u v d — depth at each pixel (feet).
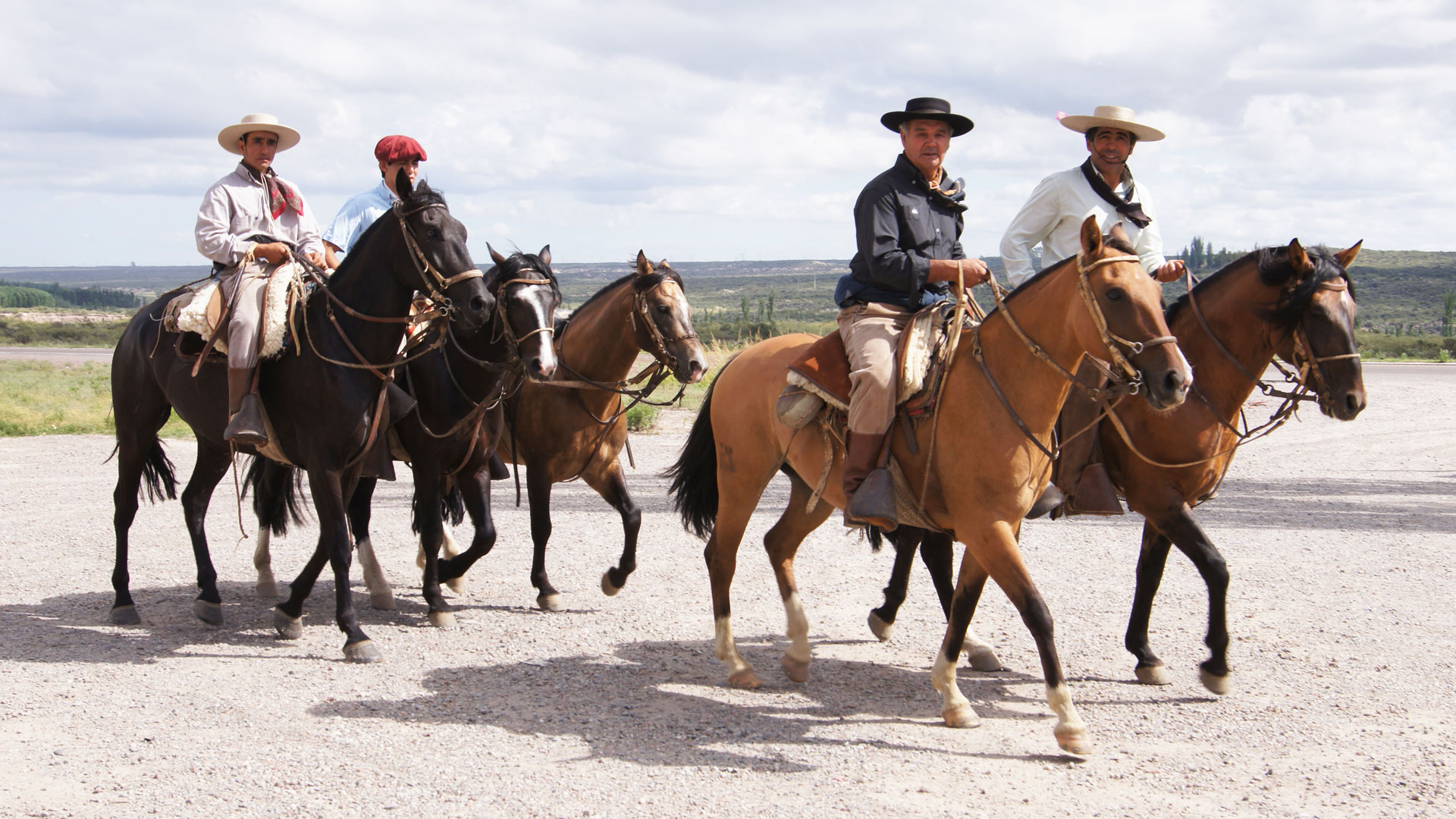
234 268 20.30
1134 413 16.75
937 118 16.43
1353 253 17.46
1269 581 24.71
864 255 16.24
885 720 15.67
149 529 31.12
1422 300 437.58
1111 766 13.83
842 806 12.46
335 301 19.02
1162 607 22.45
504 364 20.59
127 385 22.08
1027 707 16.33
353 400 19.01
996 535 14.24
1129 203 18.95
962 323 15.31
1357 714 15.84
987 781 13.29
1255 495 38.04
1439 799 12.76
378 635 20.39
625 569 22.88
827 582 25.08
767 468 17.66
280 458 20.04
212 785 12.96
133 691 16.74
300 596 19.98
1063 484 17.29
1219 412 16.84
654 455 48.16
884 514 14.67
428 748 14.34
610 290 22.53
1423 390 89.04
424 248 18.45
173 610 22.12
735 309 499.51
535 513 22.44
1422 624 20.92
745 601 23.18
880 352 15.29
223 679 17.46
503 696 16.67
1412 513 34.12
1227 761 14.02
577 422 22.20
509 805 12.44
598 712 15.94
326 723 15.33
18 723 15.19
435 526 21.34
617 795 12.76
